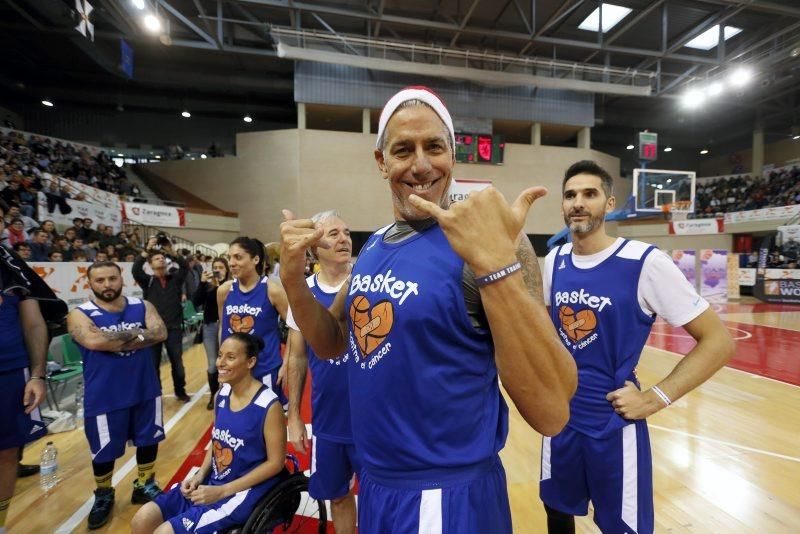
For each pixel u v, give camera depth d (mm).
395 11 12062
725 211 17891
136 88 15531
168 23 11078
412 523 757
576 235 1575
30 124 15828
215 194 14281
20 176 8234
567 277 1593
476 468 778
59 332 4430
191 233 12695
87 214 9016
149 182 15047
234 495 1679
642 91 14117
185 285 7148
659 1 10789
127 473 2814
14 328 1839
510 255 646
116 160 16656
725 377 4973
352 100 13586
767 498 2404
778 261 13219
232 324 2674
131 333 2316
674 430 3402
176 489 1793
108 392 2281
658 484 2559
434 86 13953
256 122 17891
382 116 861
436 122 794
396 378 761
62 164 11922
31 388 1837
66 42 12234
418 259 767
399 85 13789
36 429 1897
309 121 15758
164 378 5137
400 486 779
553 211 14938
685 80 14875
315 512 2293
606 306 1443
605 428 1394
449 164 814
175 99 16078
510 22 12602
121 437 2326
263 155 13805
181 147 17312
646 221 16766
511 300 641
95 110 16422
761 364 5594
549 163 14883
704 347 1313
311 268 4523
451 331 727
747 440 3203
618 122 18125
